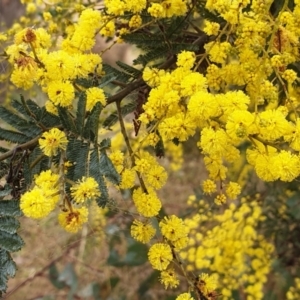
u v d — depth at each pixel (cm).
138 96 17
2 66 23
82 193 13
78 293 36
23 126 14
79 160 14
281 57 15
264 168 14
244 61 16
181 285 33
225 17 16
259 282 27
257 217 27
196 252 27
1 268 13
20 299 37
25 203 12
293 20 16
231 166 29
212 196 28
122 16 17
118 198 30
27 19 24
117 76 17
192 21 21
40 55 14
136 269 35
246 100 14
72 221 12
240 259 27
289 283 29
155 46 17
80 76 15
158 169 15
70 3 22
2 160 14
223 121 14
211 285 15
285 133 13
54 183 13
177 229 15
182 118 15
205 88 15
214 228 26
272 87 16
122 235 32
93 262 36
